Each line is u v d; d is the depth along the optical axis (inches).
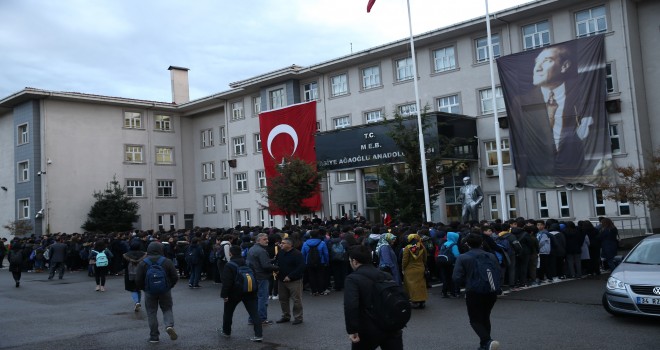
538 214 1134.4
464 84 1242.6
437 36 1258.0
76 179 1680.6
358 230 591.2
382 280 223.5
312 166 1229.1
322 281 597.0
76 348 371.2
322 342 363.3
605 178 1021.8
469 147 1181.1
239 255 385.1
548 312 435.5
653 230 1005.2
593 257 652.1
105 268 713.6
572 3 1098.1
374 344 222.1
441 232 595.2
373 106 1386.6
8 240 1728.6
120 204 1624.0
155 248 382.9
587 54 1054.4
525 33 1171.9
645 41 1078.4
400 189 921.5
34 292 715.4
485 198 1203.2
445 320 420.2
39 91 1608.0
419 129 884.6
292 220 1499.8
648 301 375.2
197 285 701.3
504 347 327.3
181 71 1977.1
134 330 431.2
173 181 1907.0
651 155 884.0
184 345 370.0
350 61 1413.6
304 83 1549.0
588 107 1051.3
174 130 1929.1
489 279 299.7
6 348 375.2
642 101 1054.4
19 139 1690.5
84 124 1716.3
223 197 1851.6
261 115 1521.9
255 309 378.3
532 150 1111.0
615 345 324.2
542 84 1099.9
